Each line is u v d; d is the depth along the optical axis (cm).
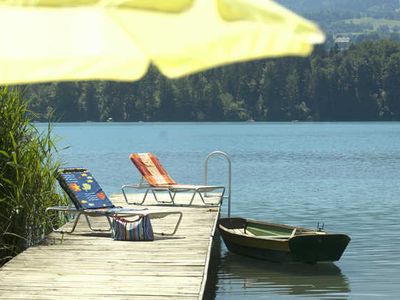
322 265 1427
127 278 909
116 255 1055
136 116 11788
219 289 1237
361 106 12788
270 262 1434
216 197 1920
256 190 2986
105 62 247
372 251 1570
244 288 1243
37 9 256
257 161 4769
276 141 7419
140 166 1725
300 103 12712
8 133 1080
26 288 853
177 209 1619
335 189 3041
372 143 7069
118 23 252
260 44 241
